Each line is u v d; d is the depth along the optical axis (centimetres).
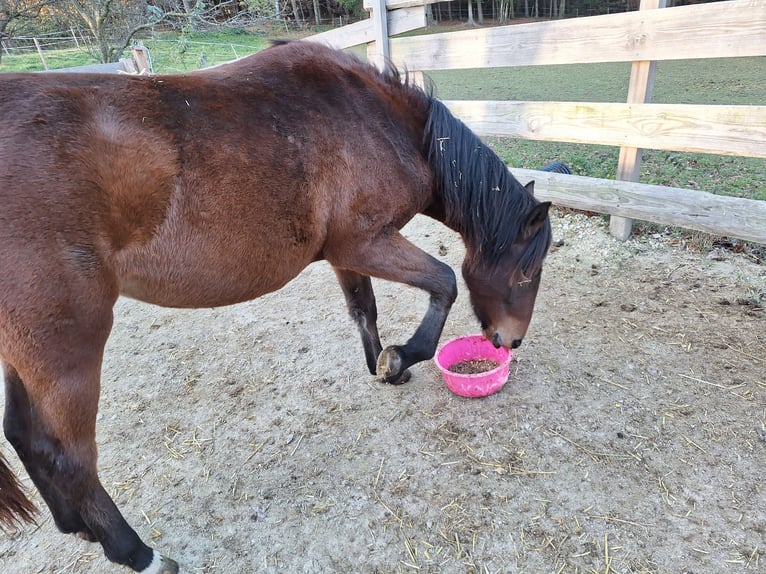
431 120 211
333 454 231
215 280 167
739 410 230
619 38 334
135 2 1056
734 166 471
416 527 194
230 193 157
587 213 425
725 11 286
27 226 131
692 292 319
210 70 183
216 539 198
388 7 457
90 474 161
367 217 194
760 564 169
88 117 139
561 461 214
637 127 343
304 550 191
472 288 233
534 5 2772
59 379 144
